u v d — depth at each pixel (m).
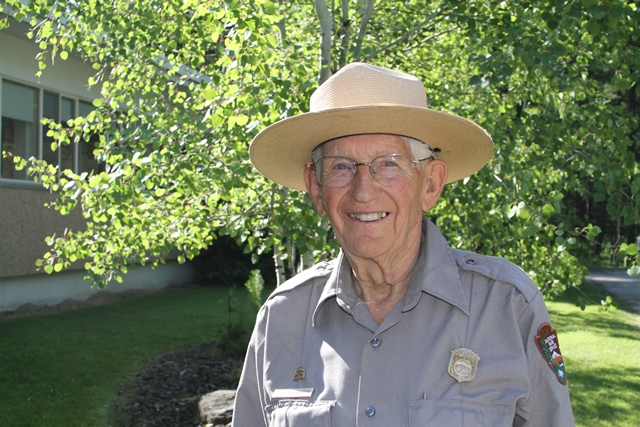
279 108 3.66
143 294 12.66
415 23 5.67
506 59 3.88
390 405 1.80
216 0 3.52
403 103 2.02
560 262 4.88
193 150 4.22
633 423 5.84
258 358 2.13
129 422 5.50
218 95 4.03
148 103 5.23
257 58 3.59
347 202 1.98
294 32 5.87
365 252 1.93
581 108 4.51
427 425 1.72
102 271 4.98
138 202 4.54
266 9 3.30
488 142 2.08
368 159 1.97
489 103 4.86
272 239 4.67
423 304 1.89
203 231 5.24
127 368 7.07
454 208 4.87
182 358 7.66
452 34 5.62
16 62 9.38
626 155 4.15
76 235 5.07
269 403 2.04
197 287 14.06
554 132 4.23
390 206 1.95
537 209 3.63
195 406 5.96
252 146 2.26
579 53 4.48
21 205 9.53
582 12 3.69
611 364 8.23
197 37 4.73
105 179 3.99
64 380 6.43
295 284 2.14
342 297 2.00
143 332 8.89
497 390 1.75
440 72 5.88
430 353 1.81
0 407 5.54
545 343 1.79
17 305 9.79
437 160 2.13
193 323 9.66
